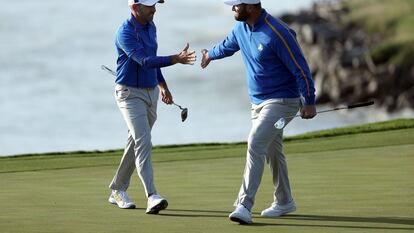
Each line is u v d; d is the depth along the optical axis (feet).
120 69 98.53
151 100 99.50
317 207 95.55
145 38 97.30
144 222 87.56
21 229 83.51
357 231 80.89
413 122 178.09
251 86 91.45
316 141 162.91
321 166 130.82
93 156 153.69
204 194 107.45
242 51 91.61
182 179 121.80
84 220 89.04
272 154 92.43
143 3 95.81
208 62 97.66
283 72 89.40
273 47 87.92
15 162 144.97
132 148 99.50
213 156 149.59
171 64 95.04
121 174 99.66
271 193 108.17
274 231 81.76
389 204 96.22
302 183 113.91
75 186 116.67
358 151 147.02
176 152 155.74
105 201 103.24
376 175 119.96
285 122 90.12
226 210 95.04
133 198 106.32
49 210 96.07
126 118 98.48
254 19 88.69
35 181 122.01
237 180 120.16
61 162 144.97
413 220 86.17
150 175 96.37
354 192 105.50
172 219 89.40
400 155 140.46
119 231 82.17
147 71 98.27
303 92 87.66
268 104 89.76
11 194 109.29
